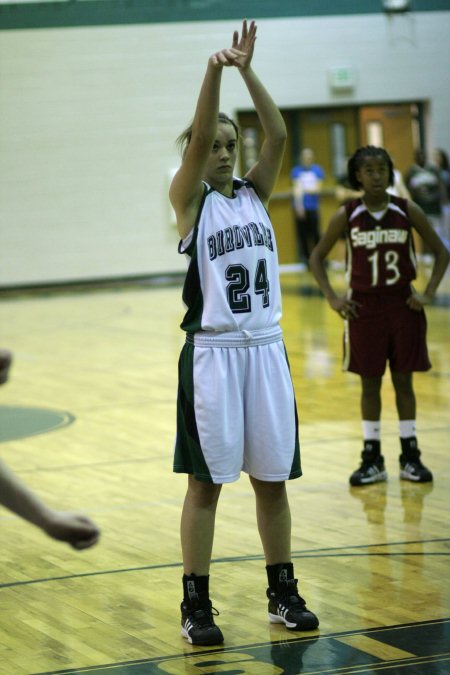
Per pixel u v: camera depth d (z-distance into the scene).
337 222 7.33
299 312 17.33
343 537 6.07
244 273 4.58
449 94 25.19
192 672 4.20
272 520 4.75
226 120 4.69
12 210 22.86
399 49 24.84
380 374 7.27
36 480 7.72
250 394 4.62
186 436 4.62
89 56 23.06
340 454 8.20
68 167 23.16
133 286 23.53
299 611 4.67
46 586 5.38
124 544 6.10
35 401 11.00
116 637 4.63
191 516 4.63
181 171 4.50
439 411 9.46
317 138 24.75
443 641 4.44
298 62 24.25
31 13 22.62
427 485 7.22
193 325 4.61
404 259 7.22
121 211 23.55
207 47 23.70
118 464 8.16
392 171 7.22
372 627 4.64
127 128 23.42
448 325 14.65
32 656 4.42
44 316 18.59
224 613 4.91
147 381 11.95
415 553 5.73
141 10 23.23
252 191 4.74
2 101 22.61
